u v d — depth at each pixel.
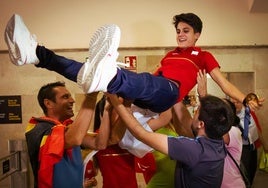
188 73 1.63
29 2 2.76
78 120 1.21
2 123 2.83
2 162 2.59
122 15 2.76
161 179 1.75
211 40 2.77
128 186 1.66
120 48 2.76
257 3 2.67
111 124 1.53
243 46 2.76
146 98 1.20
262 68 2.78
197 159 1.27
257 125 2.59
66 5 2.77
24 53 1.05
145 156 1.71
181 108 1.73
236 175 1.61
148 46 2.76
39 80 2.81
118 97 1.21
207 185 1.32
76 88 2.80
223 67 2.79
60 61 1.14
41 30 2.78
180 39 1.77
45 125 1.37
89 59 1.08
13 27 1.03
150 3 2.75
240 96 1.67
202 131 1.35
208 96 1.42
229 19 2.76
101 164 1.69
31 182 2.79
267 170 2.74
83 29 2.78
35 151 1.32
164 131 1.78
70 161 1.38
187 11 2.75
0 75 2.81
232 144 1.66
